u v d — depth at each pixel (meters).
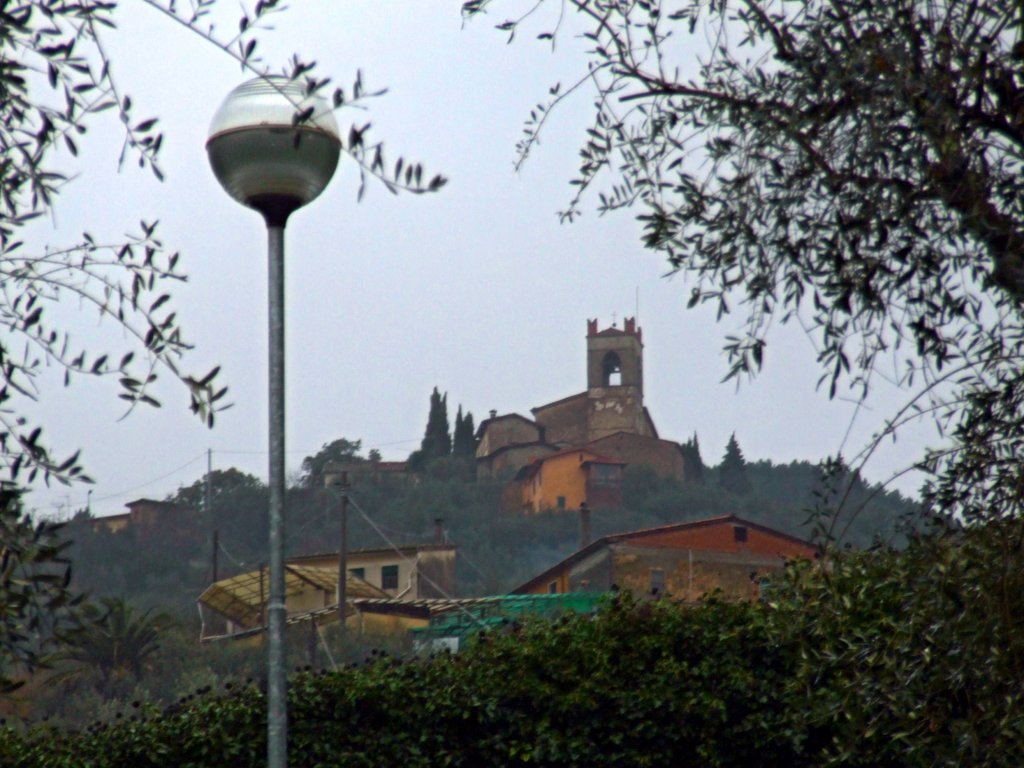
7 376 12.12
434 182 12.06
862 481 17.08
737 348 14.27
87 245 13.00
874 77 12.55
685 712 31.61
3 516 11.56
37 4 11.97
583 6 15.80
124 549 180.62
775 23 14.45
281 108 18.66
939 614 13.81
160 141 12.73
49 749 32.06
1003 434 13.72
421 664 34.12
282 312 19.20
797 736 26.95
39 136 12.41
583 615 34.56
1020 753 13.90
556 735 32.06
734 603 33.22
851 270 13.63
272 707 18.56
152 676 85.38
